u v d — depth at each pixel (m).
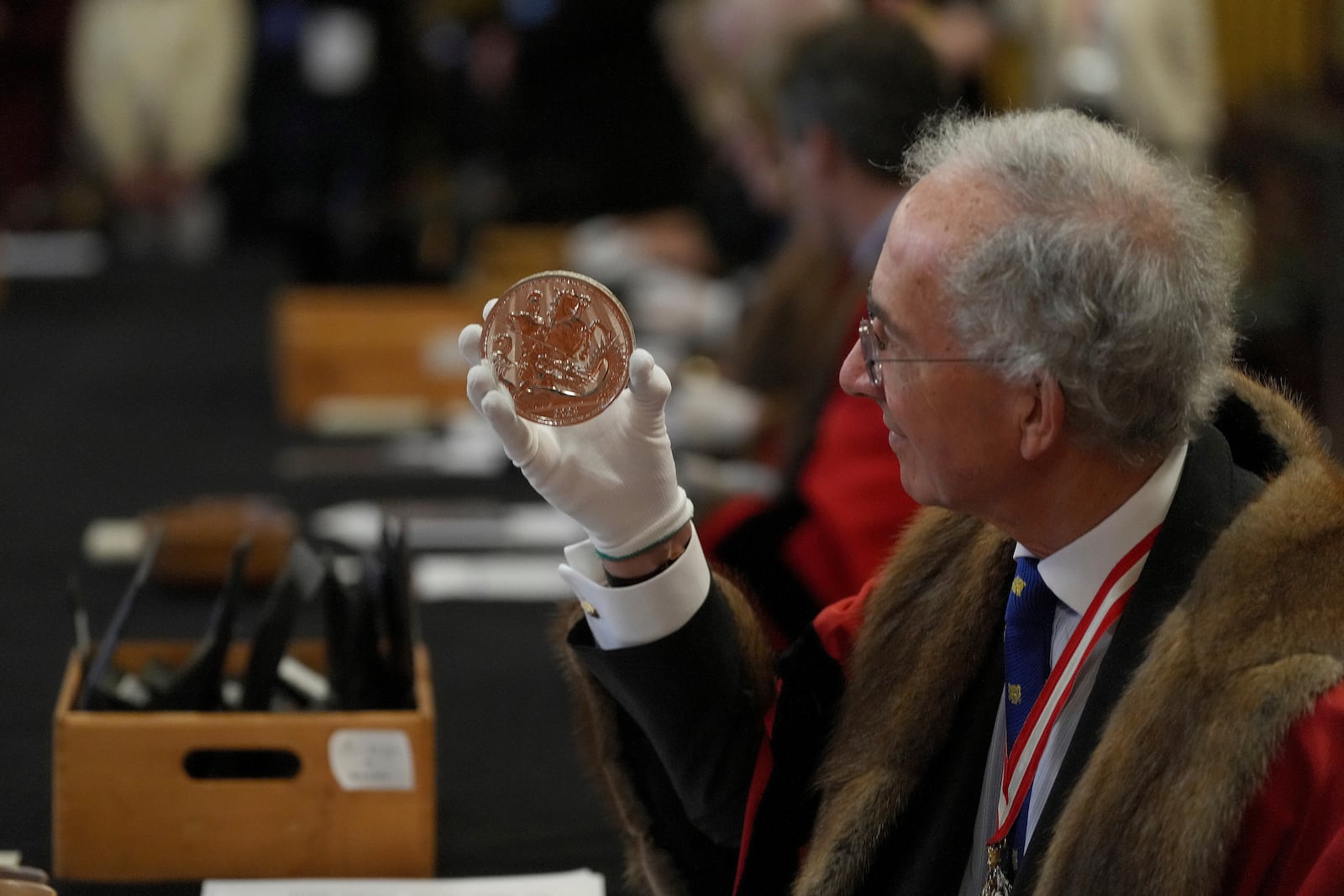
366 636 2.57
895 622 2.18
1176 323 1.83
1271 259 7.89
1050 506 1.94
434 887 2.45
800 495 3.43
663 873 2.29
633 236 8.48
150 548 2.69
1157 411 1.86
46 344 7.27
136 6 10.40
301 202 9.56
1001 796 2.03
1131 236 1.82
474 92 10.88
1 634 3.62
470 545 4.37
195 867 2.44
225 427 5.77
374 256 8.86
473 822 2.75
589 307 2.01
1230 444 2.05
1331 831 1.72
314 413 5.90
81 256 9.73
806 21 4.79
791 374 5.23
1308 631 1.77
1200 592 1.83
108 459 5.29
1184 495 1.93
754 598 2.45
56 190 10.67
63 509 4.70
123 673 2.71
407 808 2.47
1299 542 1.81
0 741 2.99
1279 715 1.73
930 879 2.11
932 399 1.91
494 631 3.76
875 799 2.11
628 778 2.28
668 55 8.65
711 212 8.16
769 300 5.31
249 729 2.42
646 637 2.12
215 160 10.52
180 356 7.07
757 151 5.21
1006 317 1.83
